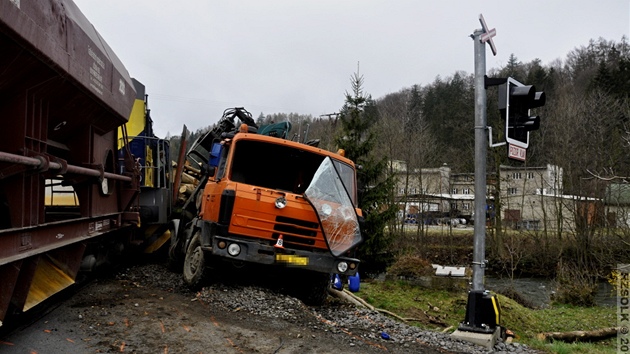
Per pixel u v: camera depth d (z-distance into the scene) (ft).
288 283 29.86
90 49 20.38
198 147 40.01
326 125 129.59
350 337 21.09
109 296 24.52
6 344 16.44
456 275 65.00
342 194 26.48
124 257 34.99
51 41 15.84
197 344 18.20
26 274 16.81
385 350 19.79
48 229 17.95
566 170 110.22
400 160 137.39
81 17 20.71
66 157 22.86
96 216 23.99
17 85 15.33
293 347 18.80
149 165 40.73
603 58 187.11
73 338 17.71
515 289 77.71
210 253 25.66
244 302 24.49
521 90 23.15
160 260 40.09
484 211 24.03
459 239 123.65
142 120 40.06
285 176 27.76
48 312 20.61
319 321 23.29
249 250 24.02
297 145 26.96
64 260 22.08
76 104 20.20
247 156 26.99
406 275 67.15
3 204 18.22
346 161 28.48
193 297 25.45
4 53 13.56
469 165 134.10
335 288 40.65
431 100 200.34
